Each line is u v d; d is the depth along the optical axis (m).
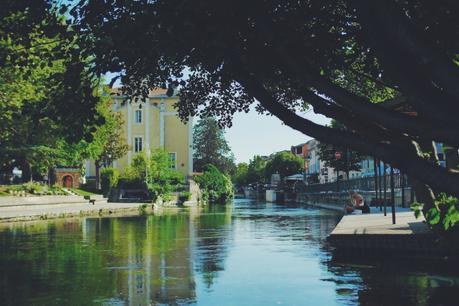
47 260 16.05
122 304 9.99
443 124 4.05
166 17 4.90
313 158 130.38
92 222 34.12
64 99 6.00
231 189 96.00
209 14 4.81
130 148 68.19
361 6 4.01
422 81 4.08
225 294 10.79
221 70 5.53
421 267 13.51
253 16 4.79
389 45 4.02
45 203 44.94
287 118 5.00
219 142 118.81
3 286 11.80
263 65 5.49
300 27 5.52
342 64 6.21
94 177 73.19
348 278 12.24
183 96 8.12
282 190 103.75
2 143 41.72
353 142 4.71
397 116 4.30
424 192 11.76
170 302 10.12
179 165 73.62
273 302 9.98
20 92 27.55
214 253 17.42
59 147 44.66
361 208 29.48
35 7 5.71
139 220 35.97
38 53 6.39
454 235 12.16
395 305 9.55
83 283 12.14
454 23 5.29
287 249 18.28
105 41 5.21
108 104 48.97
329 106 5.22
